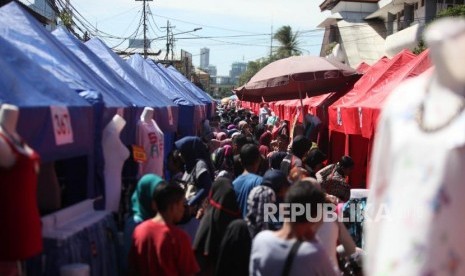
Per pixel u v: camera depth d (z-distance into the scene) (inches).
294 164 287.0
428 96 84.7
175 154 281.9
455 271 77.1
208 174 257.9
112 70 324.2
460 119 79.2
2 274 126.3
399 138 83.7
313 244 139.6
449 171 77.6
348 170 286.0
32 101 155.6
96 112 208.5
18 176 122.6
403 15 1569.9
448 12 960.3
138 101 298.4
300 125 503.8
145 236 169.6
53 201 190.2
